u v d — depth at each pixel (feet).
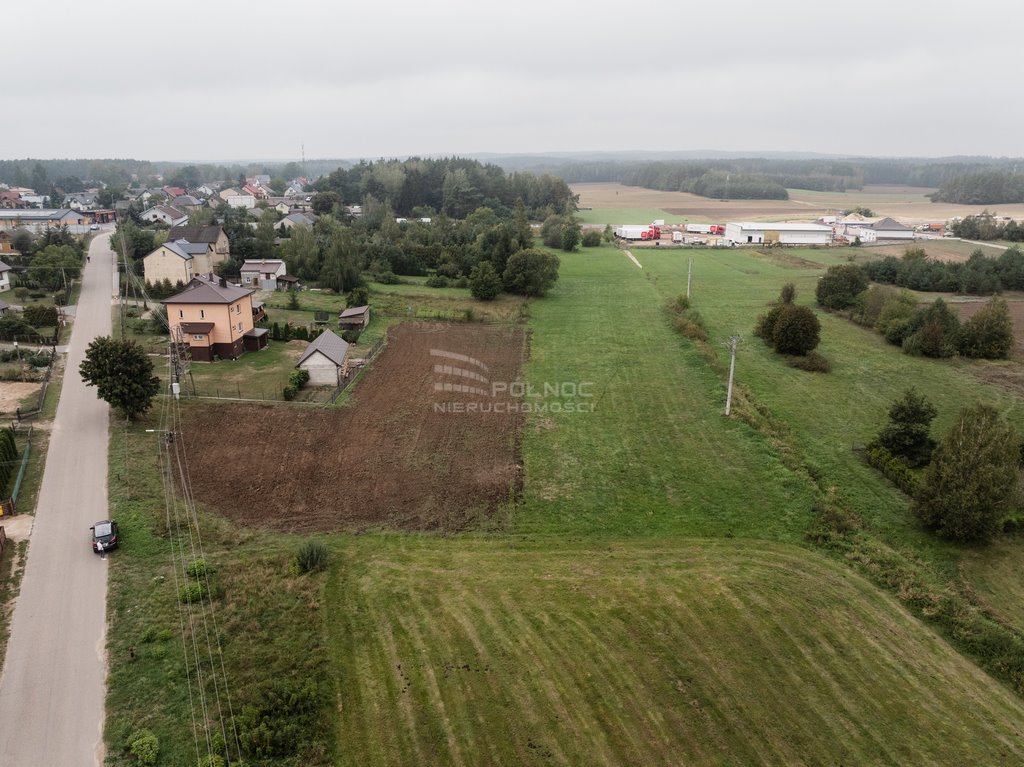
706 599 83.30
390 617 79.10
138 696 66.03
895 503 107.14
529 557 91.86
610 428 135.54
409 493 108.17
